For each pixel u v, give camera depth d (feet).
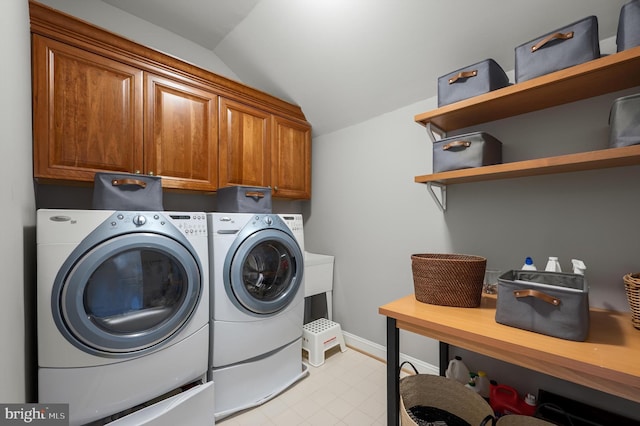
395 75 5.98
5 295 2.31
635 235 3.81
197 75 5.93
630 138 3.04
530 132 4.69
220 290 4.97
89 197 5.79
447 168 4.59
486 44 4.75
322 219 8.49
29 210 3.76
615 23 3.85
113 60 4.90
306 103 7.75
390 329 4.03
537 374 4.58
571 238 4.31
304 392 5.57
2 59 2.37
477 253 5.32
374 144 7.10
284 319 5.80
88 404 3.59
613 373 2.39
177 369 4.37
